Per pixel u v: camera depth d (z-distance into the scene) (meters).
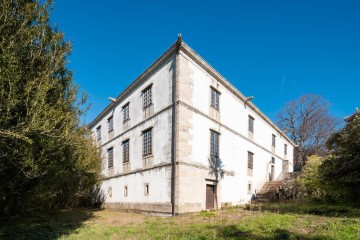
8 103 5.61
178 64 12.65
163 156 12.91
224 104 16.00
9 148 5.97
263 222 8.10
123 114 18.23
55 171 8.04
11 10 6.43
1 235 8.24
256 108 20.02
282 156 26.41
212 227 8.01
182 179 11.79
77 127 8.77
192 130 12.87
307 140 36.88
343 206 10.96
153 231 7.90
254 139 19.80
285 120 38.97
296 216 9.12
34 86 6.35
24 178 6.86
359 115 11.23
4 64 5.74
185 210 11.68
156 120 13.88
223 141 15.38
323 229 6.85
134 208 15.02
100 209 18.42
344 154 11.23
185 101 12.66
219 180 14.43
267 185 19.70
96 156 16.58
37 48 6.96
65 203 17.84
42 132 6.11
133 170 15.74
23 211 10.02
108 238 7.38
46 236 7.96
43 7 7.04
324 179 11.05
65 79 8.11
